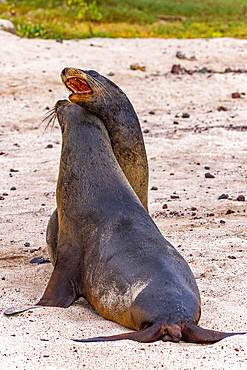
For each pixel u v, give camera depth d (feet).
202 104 206.49
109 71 242.58
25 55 250.98
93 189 68.08
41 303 65.31
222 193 119.03
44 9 383.04
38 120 187.21
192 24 397.39
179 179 130.41
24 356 51.65
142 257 60.23
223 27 390.63
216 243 89.76
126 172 77.66
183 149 156.04
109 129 76.07
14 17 350.23
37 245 91.61
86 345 53.52
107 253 62.69
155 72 248.32
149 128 178.50
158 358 50.96
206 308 64.90
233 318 62.03
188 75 242.99
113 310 60.29
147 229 64.08
